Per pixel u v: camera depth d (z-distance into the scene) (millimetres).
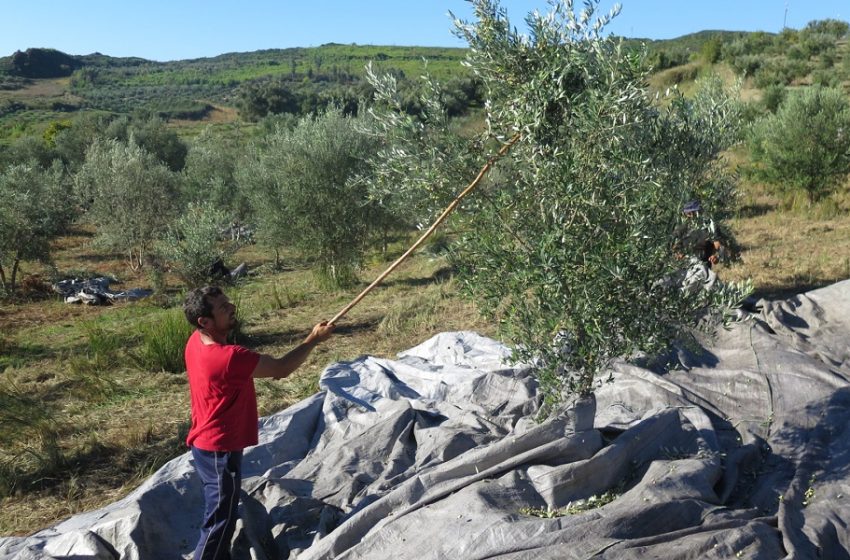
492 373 6949
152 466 6434
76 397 8727
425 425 6121
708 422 5652
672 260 4355
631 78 4121
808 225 15492
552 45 4305
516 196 4449
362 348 10242
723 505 4602
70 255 24625
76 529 4730
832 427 5660
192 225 17234
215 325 4387
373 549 4227
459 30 4445
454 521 4238
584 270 4090
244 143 38750
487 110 4477
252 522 4664
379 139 15477
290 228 15953
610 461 4676
